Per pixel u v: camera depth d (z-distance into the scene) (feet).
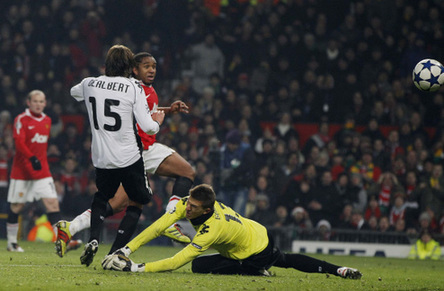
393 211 173.78
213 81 214.90
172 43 226.58
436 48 231.71
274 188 182.60
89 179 183.62
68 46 222.07
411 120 203.21
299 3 232.53
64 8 230.89
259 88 219.82
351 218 170.60
